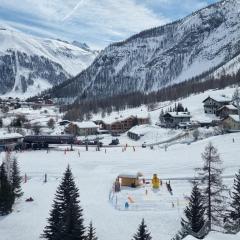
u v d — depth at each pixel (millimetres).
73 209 49562
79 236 45938
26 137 132875
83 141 143500
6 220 62812
